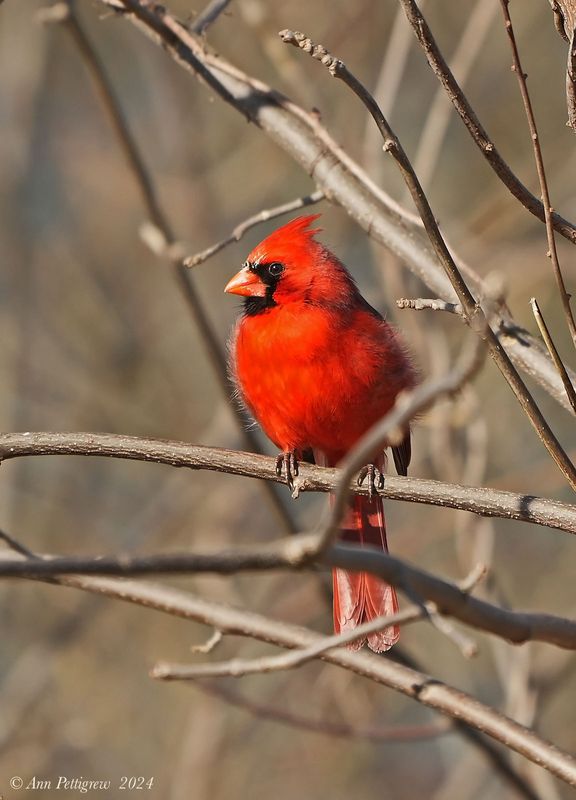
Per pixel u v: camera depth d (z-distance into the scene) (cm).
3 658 1184
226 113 1320
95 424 1295
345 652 541
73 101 1345
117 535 1280
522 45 1240
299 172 1306
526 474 1062
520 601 1202
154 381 1316
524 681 788
